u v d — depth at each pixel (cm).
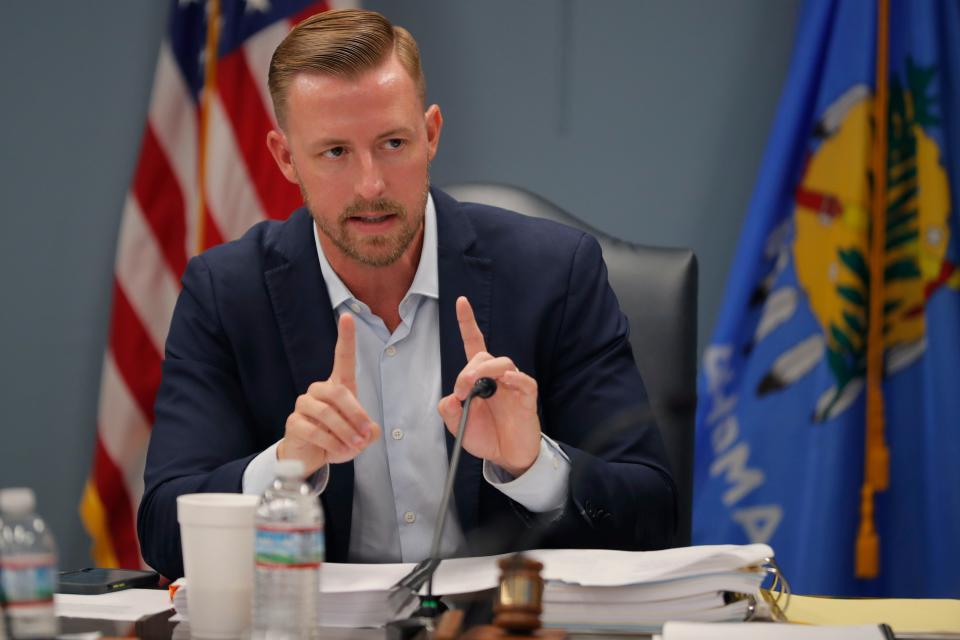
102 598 349
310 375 444
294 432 361
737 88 740
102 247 816
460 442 338
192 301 460
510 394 373
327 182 405
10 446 827
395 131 399
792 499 666
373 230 410
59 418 822
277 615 273
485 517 436
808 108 676
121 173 814
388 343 449
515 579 279
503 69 769
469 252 459
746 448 674
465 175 776
